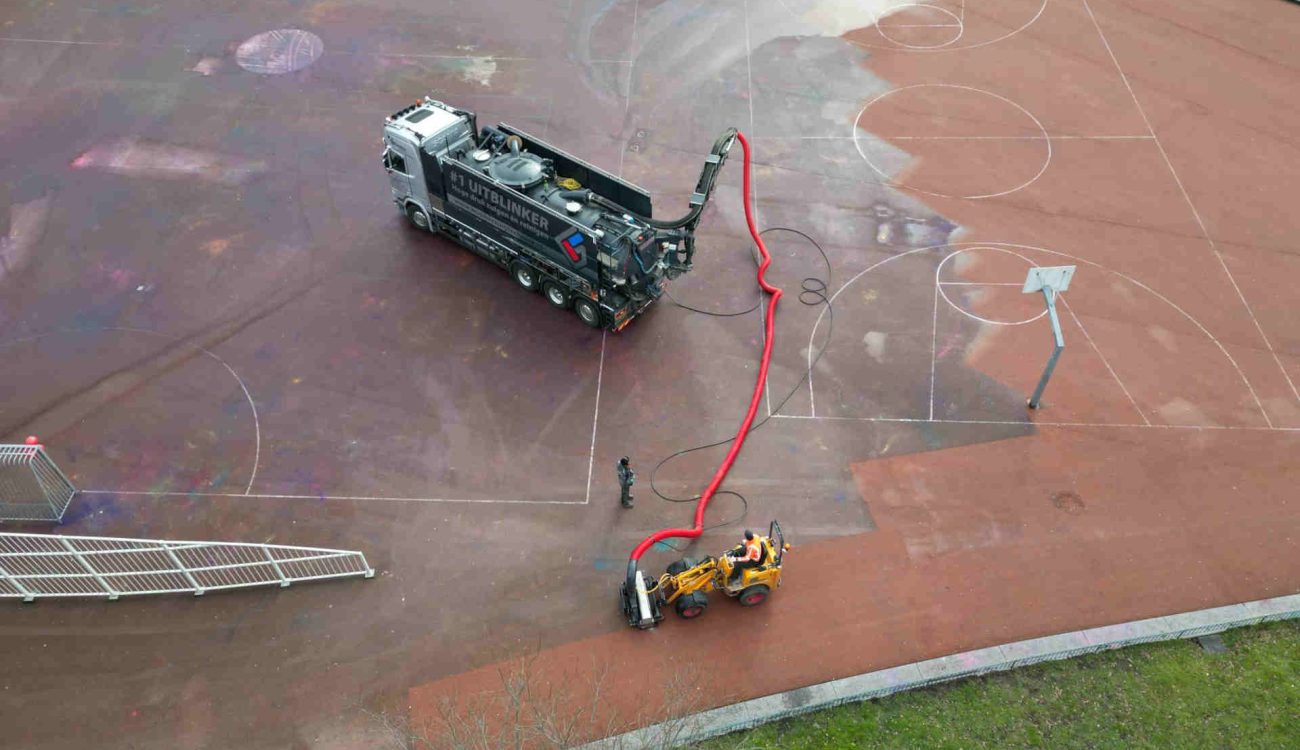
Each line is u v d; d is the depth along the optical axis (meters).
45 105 27.14
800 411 19.61
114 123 26.61
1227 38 30.73
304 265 22.72
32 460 17.03
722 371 20.45
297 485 18.17
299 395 19.83
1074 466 18.55
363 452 18.78
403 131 21.42
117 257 22.75
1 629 15.91
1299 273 22.58
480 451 18.83
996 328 21.38
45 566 16.61
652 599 15.79
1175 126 27.11
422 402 19.75
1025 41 30.67
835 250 23.28
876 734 14.42
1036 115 27.53
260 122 26.80
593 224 19.86
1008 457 18.72
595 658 15.51
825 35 30.88
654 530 17.47
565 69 29.05
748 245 23.39
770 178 25.34
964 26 31.42
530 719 13.96
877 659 15.51
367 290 22.20
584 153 25.84
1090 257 23.05
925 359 20.69
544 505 17.88
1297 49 30.19
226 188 24.70
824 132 26.91
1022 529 17.48
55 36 29.83
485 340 21.12
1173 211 24.30
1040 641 15.66
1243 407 19.61
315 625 15.98
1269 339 21.03
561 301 21.45
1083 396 19.88
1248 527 17.48
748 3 32.28
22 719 14.72
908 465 18.59
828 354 20.80
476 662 15.46
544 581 16.66
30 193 24.34
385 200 24.55
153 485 18.12
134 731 14.59
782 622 16.05
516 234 21.03
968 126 27.14
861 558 16.98
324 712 14.84
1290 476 18.33
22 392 19.75
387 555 17.02
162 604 16.28
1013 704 14.82
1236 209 24.34
